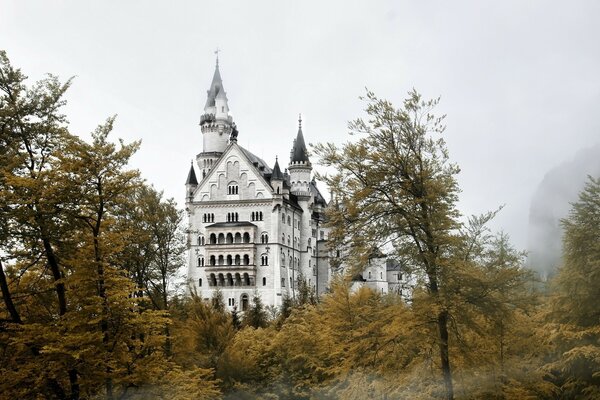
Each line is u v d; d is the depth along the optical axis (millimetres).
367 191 25562
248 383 40906
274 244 131875
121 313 25156
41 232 25328
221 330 41906
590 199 27391
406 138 25953
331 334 32469
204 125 158500
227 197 136250
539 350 27453
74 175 25953
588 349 22734
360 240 26156
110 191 26797
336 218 26750
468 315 24109
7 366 24547
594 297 25703
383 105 25812
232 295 131250
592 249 26250
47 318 27422
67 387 26734
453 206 26156
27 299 28156
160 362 26469
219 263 132250
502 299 24469
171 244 45250
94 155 26250
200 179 163500
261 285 130875
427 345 25062
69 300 28141
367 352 26828
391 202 26172
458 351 24703
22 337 23422
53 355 23344
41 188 24750
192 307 43094
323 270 153125
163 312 26531
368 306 30734
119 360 24844
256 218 134000
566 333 24344
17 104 28109
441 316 24562
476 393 24281
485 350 25781
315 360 39375
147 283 42312
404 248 26172
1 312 27484
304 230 148625
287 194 140125
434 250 25391
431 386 25188
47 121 29266
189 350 38250
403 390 27062
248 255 130875
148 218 41344
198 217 137000
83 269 25109
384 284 149750
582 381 25391
